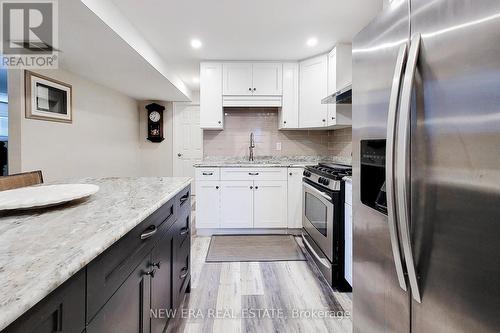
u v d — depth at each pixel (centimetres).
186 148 526
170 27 246
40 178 173
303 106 333
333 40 277
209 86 337
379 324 113
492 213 61
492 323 62
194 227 349
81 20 189
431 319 80
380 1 206
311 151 386
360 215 129
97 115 372
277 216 320
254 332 153
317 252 235
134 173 496
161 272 123
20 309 41
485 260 63
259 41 279
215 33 260
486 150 63
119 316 80
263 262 247
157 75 329
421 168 81
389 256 105
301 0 205
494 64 61
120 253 81
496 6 60
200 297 189
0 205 85
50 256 57
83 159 341
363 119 124
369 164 119
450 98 72
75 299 58
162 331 125
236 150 388
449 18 72
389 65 102
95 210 96
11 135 252
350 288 198
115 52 250
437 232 76
